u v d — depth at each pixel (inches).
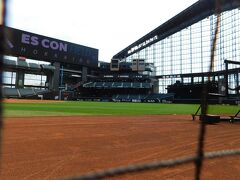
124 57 3779.5
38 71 2763.3
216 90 1595.7
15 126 446.0
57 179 184.9
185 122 591.2
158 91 3137.3
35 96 2620.6
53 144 303.3
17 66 2544.3
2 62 32.2
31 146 287.9
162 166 47.8
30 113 748.0
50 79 2810.0
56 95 2733.8
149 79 2967.5
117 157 254.7
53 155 252.8
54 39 2743.6
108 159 246.1
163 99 2650.1
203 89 60.8
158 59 3152.1
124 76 3026.6
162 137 375.6
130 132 418.9
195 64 2748.5
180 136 387.9
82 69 3036.4
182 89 2687.0
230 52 2347.4
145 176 192.7
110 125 506.6
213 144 336.5
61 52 2797.7
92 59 3073.3
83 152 269.4
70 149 280.8
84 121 567.5
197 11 2522.1
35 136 351.9
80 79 3166.8
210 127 518.6
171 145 317.4
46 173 197.9
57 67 2797.7
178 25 2832.2
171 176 196.4
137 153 273.6
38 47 2630.4
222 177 199.8
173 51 2960.1
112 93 2960.1
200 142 56.2
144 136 382.3
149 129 462.0
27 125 465.4
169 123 567.2
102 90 2984.7
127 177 187.3
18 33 2485.2
